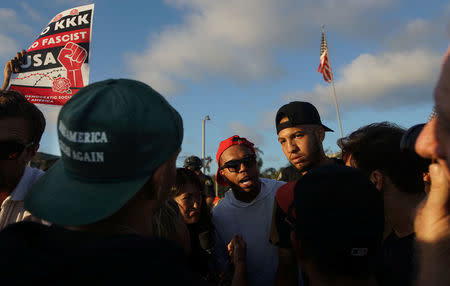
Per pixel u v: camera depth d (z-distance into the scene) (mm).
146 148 751
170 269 644
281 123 2223
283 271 1589
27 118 1635
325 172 979
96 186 739
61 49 3652
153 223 1506
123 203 714
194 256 2193
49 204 744
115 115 719
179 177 2250
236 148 2482
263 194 2516
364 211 884
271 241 1741
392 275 1170
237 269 2033
